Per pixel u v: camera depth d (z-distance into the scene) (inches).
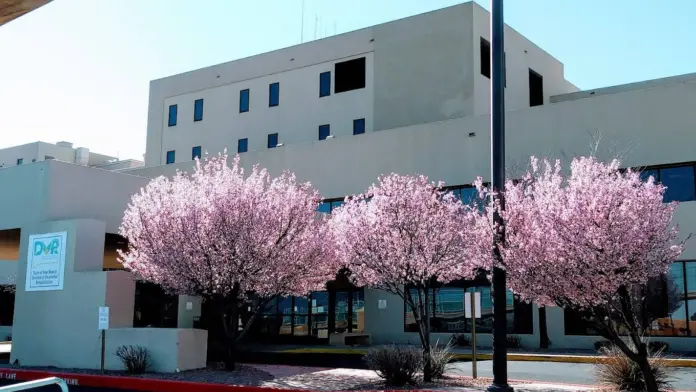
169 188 791.1
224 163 852.0
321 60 1576.0
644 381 492.7
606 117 974.4
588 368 733.3
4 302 1726.1
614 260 462.6
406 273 618.5
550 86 1665.8
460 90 1357.0
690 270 888.9
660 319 892.6
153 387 594.6
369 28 1508.4
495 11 505.4
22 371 698.8
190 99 1806.1
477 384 578.6
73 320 767.1
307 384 587.8
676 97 929.5
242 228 671.1
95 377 634.8
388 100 1449.3
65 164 856.3
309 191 1245.7
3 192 885.8
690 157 906.7
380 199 637.9
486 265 549.3
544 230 489.4
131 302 767.7
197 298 975.0
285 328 1225.4
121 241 1024.2
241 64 1716.3
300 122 1582.2
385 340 1123.3
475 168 1076.5
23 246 845.2
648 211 480.7
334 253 727.7
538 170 985.5
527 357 838.5
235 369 707.4
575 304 502.3
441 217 622.2
